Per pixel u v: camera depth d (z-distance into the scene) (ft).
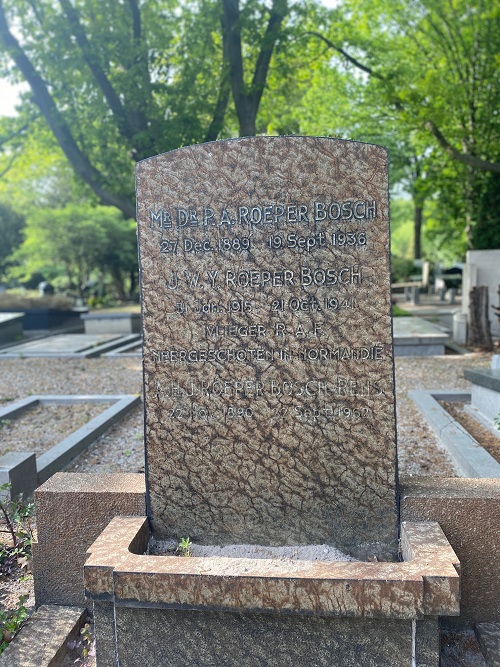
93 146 16.80
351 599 3.14
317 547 4.02
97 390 11.64
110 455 7.50
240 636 3.35
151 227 4.09
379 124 23.93
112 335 20.76
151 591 3.28
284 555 3.99
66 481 4.32
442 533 3.68
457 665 3.54
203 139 15.19
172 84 15.94
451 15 19.69
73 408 9.91
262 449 4.06
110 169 16.28
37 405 10.22
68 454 7.19
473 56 19.52
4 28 15.26
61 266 48.91
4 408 9.53
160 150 14.85
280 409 4.02
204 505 4.12
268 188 3.94
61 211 41.70
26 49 15.49
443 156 22.95
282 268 3.97
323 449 4.00
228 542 4.12
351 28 18.86
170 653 3.42
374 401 3.93
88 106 15.80
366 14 20.44
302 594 3.17
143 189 4.08
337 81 22.08
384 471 3.94
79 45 15.02
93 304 39.42
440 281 35.35
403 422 8.38
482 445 7.03
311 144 3.88
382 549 3.97
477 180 20.49
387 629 3.24
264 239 3.97
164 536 4.16
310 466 4.02
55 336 21.01
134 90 14.62
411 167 33.24
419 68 19.40
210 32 15.80
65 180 46.98
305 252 3.94
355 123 23.73
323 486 4.02
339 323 3.94
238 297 4.02
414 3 19.97
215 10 15.03
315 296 3.95
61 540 4.15
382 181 3.84
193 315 4.08
